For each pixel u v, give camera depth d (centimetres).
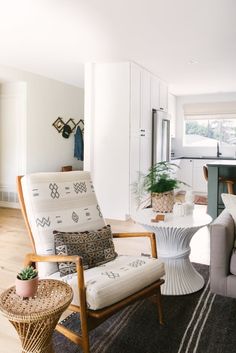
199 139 803
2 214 525
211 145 790
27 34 361
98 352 179
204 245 368
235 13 301
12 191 574
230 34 356
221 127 777
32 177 213
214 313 219
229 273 222
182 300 238
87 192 241
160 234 251
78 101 666
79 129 655
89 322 164
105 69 485
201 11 297
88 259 197
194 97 781
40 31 352
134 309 226
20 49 415
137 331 199
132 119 486
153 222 247
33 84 548
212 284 224
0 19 319
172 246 254
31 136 552
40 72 541
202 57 450
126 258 211
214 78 590
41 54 438
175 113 802
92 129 498
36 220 203
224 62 477
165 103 634
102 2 281
